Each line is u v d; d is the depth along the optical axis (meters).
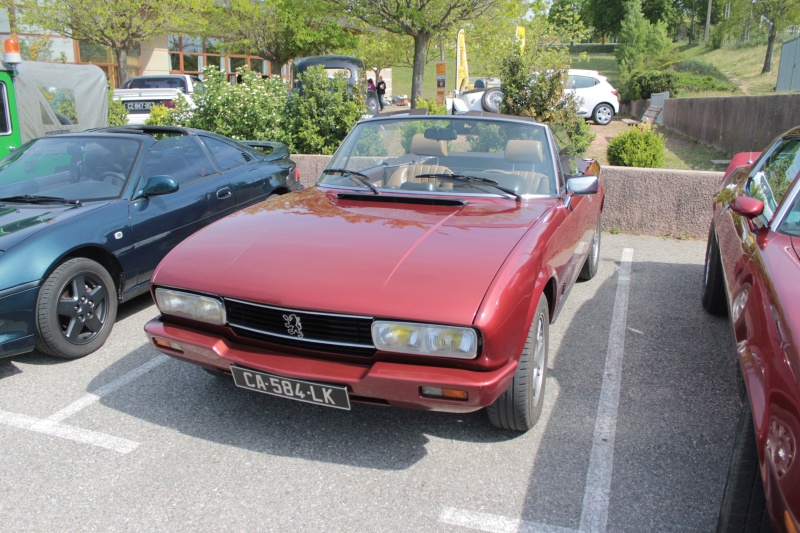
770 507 1.81
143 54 26.02
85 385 3.96
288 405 3.66
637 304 5.30
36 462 3.13
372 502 2.80
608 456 3.12
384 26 15.61
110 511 2.76
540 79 9.62
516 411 3.10
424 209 3.70
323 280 2.91
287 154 7.41
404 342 2.71
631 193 7.73
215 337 3.13
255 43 25.73
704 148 14.16
